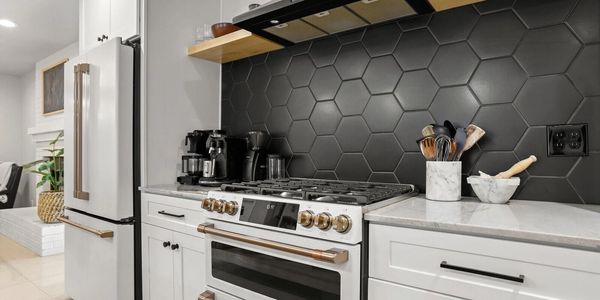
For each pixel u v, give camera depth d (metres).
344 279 1.08
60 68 4.63
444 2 1.48
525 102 1.37
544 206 1.21
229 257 1.42
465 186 1.49
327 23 1.69
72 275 2.29
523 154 1.37
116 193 1.87
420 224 0.98
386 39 1.72
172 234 1.76
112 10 2.18
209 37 2.20
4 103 5.87
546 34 1.34
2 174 4.92
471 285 0.91
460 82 1.51
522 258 0.85
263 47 2.07
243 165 2.02
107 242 1.95
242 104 2.30
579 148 1.26
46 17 3.59
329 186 1.51
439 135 1.40
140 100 1.96
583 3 1.27
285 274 1.24
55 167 3.81
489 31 1.45
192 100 2.23
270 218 1.25
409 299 1.00
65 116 2.36
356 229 1.06
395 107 1.68
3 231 4.27
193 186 1.90
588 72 1.25
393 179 1.68
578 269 0.78
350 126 1.83
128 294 1.92
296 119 2.05
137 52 1.99
